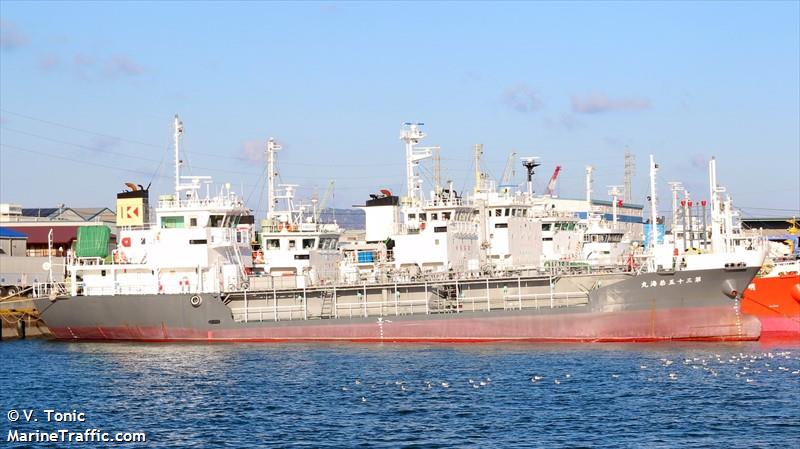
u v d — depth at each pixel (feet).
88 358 424.05
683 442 253.85
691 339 420.36
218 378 360.69
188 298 469.57
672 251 434.30
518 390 320.91
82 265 495.82
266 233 528.22
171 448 260.21
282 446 258.57
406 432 269.85
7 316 528.63
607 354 390.21
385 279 470.80
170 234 485.15
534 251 560.20
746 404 293.02
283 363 391.24
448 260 492.95
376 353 412.36
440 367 369.09
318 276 509.35
